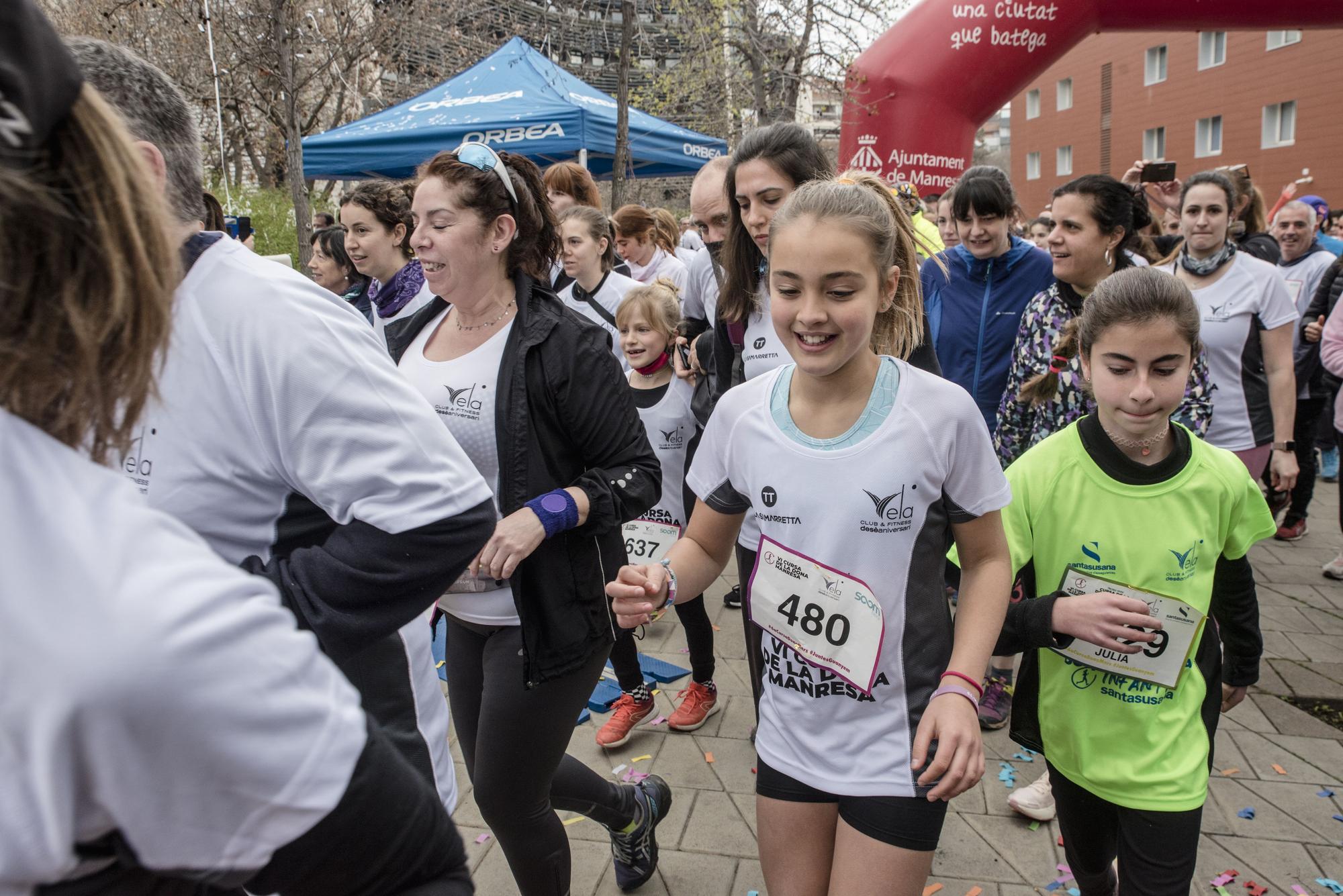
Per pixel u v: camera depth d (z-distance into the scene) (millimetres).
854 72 6176
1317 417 5434
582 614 2012
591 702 3635
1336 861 2607
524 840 2074
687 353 3709
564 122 7668
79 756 587
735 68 11484
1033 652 2068
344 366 1203
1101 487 2002
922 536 1649
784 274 1589
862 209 1568
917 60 5945
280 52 6340
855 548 1645
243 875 698
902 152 6070
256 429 1190
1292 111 22609
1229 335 3980
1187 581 1949
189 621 612
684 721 3424
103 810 616
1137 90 27453
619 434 2051
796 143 2568
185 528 689
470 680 2150
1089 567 2021
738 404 1809
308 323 1194
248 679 644
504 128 7711
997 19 5824
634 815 2439
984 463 1670
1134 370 1912
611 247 4590
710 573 1916
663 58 12188
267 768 661
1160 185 4941
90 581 589
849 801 1662
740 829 2834
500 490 2023
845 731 1677
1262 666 3859
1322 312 5348
